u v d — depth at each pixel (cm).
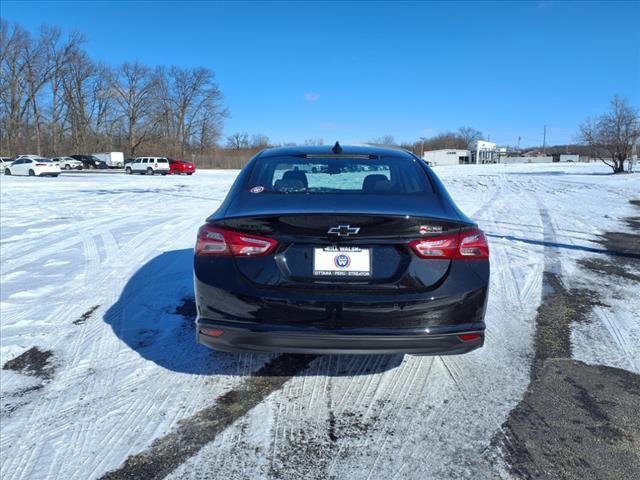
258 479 208
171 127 8300
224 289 245
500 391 281
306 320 239
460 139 12181
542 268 574
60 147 7419
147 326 379
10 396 275
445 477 209
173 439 236
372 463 218
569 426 246
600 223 954
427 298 238
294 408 263
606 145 3234
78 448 229
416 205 267
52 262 597
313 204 261
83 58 7331
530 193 1708
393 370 308
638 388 286
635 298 460
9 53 6694
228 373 303
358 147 366
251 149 9762
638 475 210
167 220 980
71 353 331
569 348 342
